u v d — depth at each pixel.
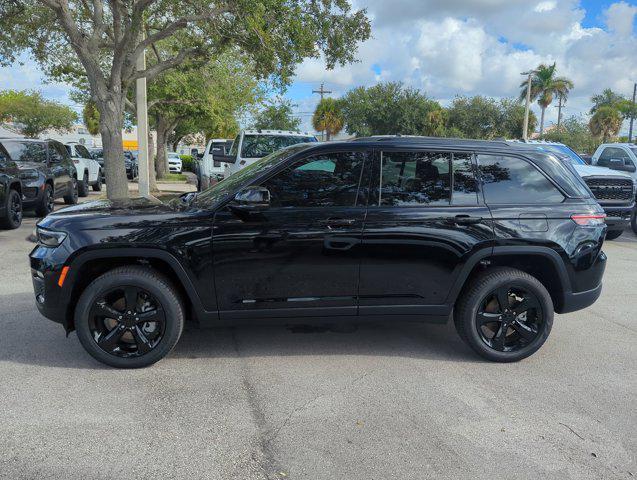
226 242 4.15
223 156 11.58
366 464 3.05
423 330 5.42
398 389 4.03
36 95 46.78
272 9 11.11
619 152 13.15
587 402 3.89
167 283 4.22
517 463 3.11
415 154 4.41
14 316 5.46
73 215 4.25
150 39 11.80
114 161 11.91
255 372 4.28
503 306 4.53
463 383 4.17
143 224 4.11
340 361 4.55
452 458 3.13
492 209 4.43
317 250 4.23
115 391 3.88
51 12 13.50
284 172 4.27
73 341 4.83
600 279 4.73
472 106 45.97
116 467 2.97
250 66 20.66
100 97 11.64
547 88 54.78
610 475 3.02
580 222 4.52
